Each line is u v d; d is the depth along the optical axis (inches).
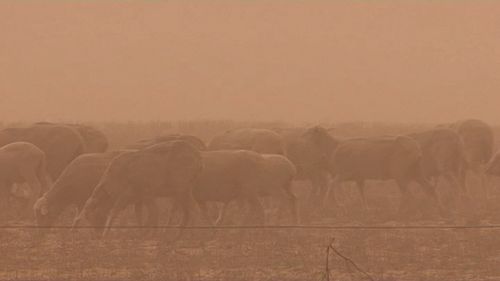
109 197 3344.0
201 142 3823.8
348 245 2979.8
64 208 3499.0
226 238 3189.0
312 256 2805.1
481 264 2716.5
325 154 4205.2
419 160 3907.5
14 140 4141.2
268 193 3523.6
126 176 3329.2
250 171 3476.9
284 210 3905.0
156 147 3358.8
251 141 4055.1
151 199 3353.8
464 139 4466.0
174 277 2511.1
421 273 2596.0
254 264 2716.5
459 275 2571.4
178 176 3341.5
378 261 2733.8
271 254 2864.2
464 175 4168.3
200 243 3102.9
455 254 2856.8
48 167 4148.6
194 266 2677.2
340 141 4227.4
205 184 3437.5
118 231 3339.1
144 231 3307.1
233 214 3715.6
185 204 3361.2
